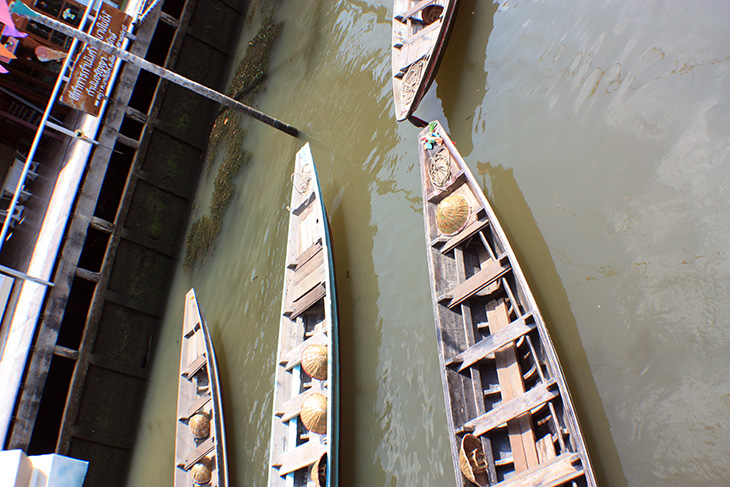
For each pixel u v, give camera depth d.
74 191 14.80
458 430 6.63
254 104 14.90
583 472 5.55
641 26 7.15
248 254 12.73
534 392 6.22
